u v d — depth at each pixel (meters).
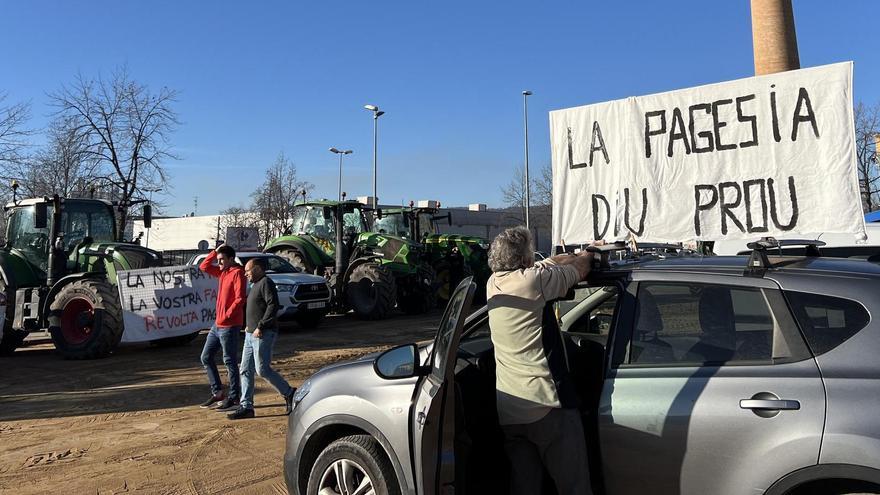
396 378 3.39
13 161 22.38
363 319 15.16
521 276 2.97
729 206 4.41
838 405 2.33
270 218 36.19
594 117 4.90
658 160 4.64
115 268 11.16
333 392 3.60
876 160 23.95
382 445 3.30
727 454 2.51
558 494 2.89
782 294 2.66
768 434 2.43
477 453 3.33
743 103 4.36
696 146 4.51
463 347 3.89
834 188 4.08
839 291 2.57
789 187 4.22
